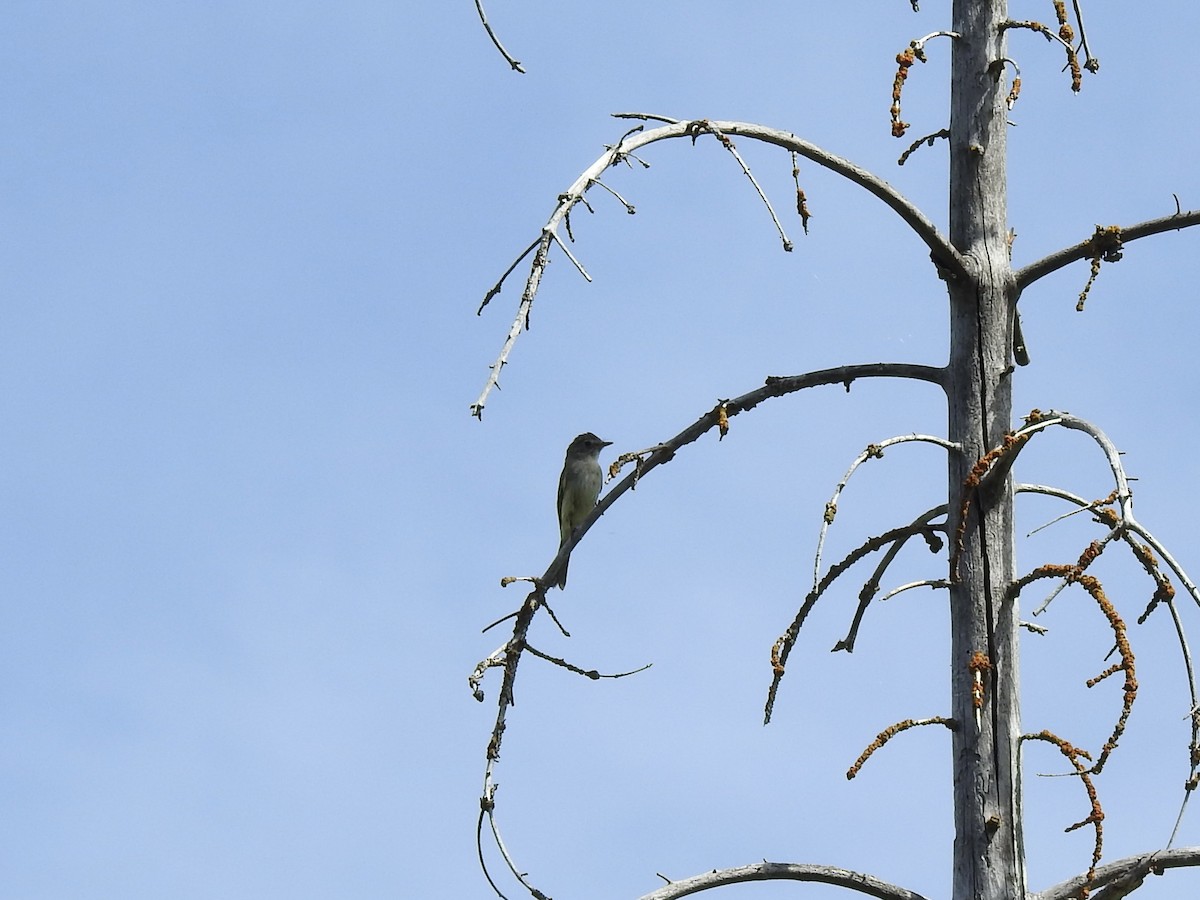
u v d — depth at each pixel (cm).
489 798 1377
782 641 1221
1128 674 1125
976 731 1283
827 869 1293
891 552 1384
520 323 1055
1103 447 1233
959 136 1412
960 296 1375
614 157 1165
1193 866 1238
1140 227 1352
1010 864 1265
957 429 1348
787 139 1297
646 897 1268
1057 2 1375
